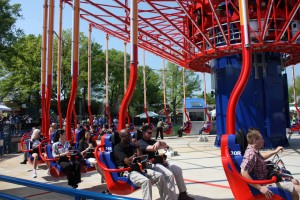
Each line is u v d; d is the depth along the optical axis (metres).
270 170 5.33
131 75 8.69
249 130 5.39
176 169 6.80
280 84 19.03
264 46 16.58
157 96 69.44
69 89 48.47
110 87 60.22
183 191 6.79
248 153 5.18
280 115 18.78
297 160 13.43
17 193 8.63
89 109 25.19
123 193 6.76
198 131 34.31
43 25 15.59
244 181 5.12
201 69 24.53
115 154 6.66
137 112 68.75
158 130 28.36
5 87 46.38
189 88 58.31
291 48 17.17
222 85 19.34
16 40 32.97
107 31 24.02
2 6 30.88
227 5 16.72
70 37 48.81
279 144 18.55
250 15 17.56
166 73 58.69
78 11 12.41
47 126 14.76
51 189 3.66
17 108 46.41
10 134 20.94
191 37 20.70
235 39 17.12
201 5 18.55
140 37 20.75
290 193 5.05
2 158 17.11
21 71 45.91
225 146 5.60
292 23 18.28
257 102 18.19
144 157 6.76
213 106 56.72
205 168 11.99
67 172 8.66
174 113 56.28
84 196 3.32
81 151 9.80
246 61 6.92
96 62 52.81
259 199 5.26
